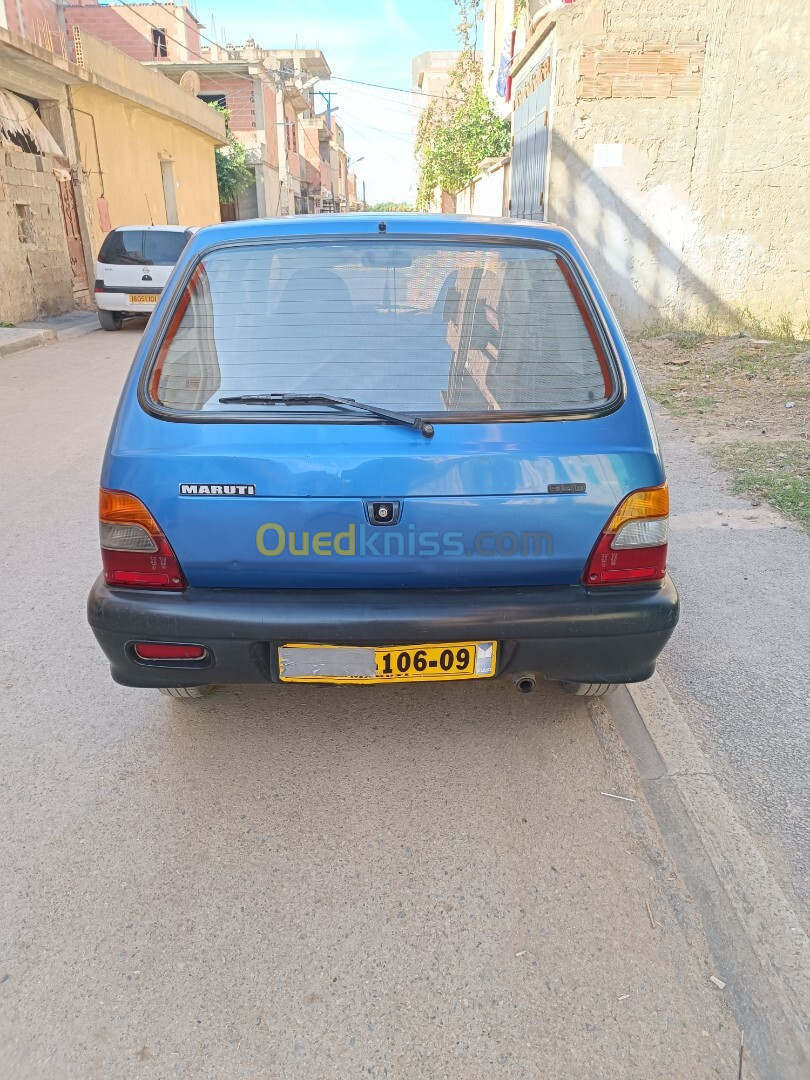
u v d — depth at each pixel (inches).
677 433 245.9
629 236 395.2
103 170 692.7
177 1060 71.5
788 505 186.2
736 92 373.4
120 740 116.0
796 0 358.0
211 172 1059.3
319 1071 70.4
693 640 135.7
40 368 402.9
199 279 101.7
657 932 83.7
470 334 97.8
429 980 78.8
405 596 93.0
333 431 91.0
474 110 761.6
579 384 95.4
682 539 172.7
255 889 89.7
